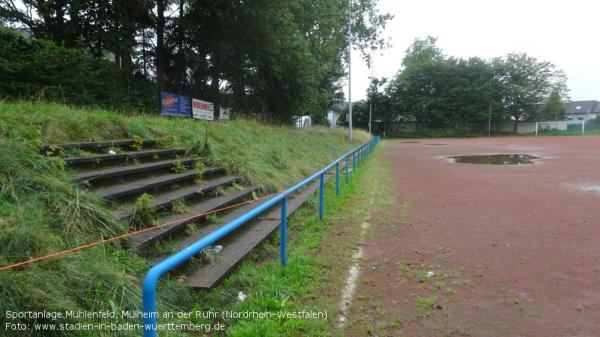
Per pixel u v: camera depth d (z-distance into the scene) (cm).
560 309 350
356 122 6331
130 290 313
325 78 3114
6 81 973
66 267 295
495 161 1791
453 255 492
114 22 1480
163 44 1762
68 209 376
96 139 653
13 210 333
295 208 707
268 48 1766
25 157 414
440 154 2306
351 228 628
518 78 5691
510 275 426
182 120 1050
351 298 376
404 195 916
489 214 710
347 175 1052
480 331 316
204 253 424
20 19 1412
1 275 250
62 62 1106
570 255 485
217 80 1900
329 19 2234
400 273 437
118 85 1342
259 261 472
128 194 488
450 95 5788
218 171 776
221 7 1580
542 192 926
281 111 2278
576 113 9088
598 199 829
